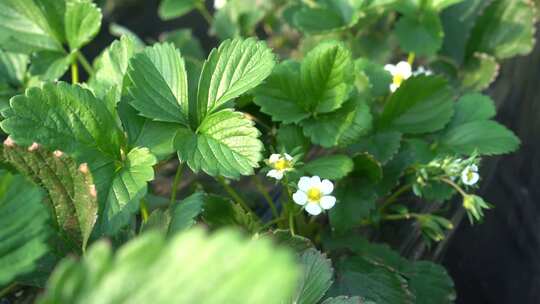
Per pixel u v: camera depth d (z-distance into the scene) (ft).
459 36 1.54
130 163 0.88
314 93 1.07
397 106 1.18
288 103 1.08
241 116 0.91
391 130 1.20
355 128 1.05
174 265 0.35
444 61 1.51
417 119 1.20
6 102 1.16
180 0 1.72
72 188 0.78
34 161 0.78
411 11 1.41
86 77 1.72
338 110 1.07
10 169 0.80
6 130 0.81
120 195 0.84
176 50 0.95
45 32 1.20
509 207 1.63
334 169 1.01
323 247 1.13
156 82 0.94
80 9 1.15
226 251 0.34
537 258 1.65
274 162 0.98
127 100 0.94
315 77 1.05
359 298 0.84
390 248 1.11
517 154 1.61
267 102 1.07
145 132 0.93
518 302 1.63
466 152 1.17
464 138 1.19
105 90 1.01
